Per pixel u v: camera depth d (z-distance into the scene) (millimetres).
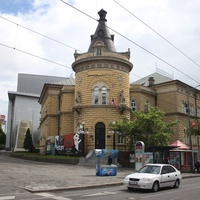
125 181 17688
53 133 55906
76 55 48969
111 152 35031
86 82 44562
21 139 103438
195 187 19875
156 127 36562
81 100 44625
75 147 42469
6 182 18984
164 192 17031
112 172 26406
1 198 13531
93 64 44594
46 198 13812
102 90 44094
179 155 36500
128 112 44875
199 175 32094
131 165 37281
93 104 43781
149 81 58594
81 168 33062
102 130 43094
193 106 60125
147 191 17406
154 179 17391
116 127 37594
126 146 40625
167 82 55312
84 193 16062
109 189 18344
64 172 27859
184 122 55219
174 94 54469
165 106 55438
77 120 44688
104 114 43125
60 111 53625
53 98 57469
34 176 23062
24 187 17047
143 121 36156
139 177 17297
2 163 37406
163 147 32750
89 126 43031
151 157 32781
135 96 53156
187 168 36625
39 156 46562
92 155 39250
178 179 19812
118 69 44781
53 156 43406
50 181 20281
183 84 55969
